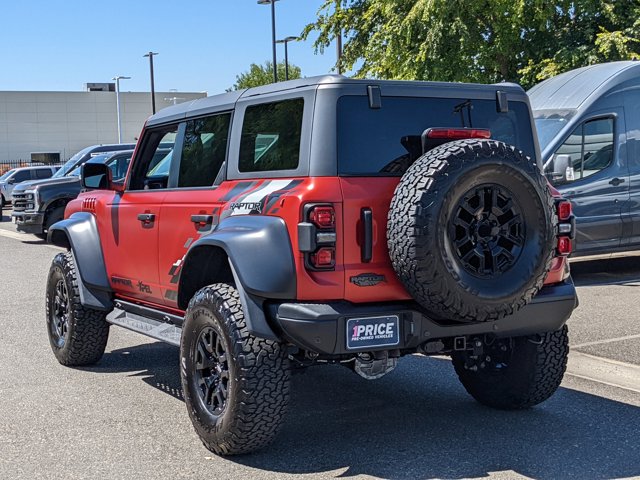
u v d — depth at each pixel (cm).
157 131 651
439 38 1753
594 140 1162
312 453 507
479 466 480
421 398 627
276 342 478
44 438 548
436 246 441
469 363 587
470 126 524
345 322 459
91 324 721
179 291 564
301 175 477
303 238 454
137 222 636
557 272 522
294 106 493
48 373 728
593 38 1747
